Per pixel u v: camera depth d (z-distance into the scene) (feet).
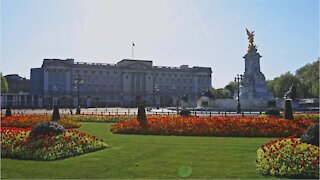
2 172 57.00
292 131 106.11
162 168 59.11
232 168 58.95
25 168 59.88
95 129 131.85
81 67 645.10
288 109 129.59
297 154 56.44
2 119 143.23
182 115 171.94
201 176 53.62
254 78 295.28
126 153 73.97
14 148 71.20
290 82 486.79
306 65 488.44
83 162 64.54
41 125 78.69
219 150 78.02
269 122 112.47
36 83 621.31
